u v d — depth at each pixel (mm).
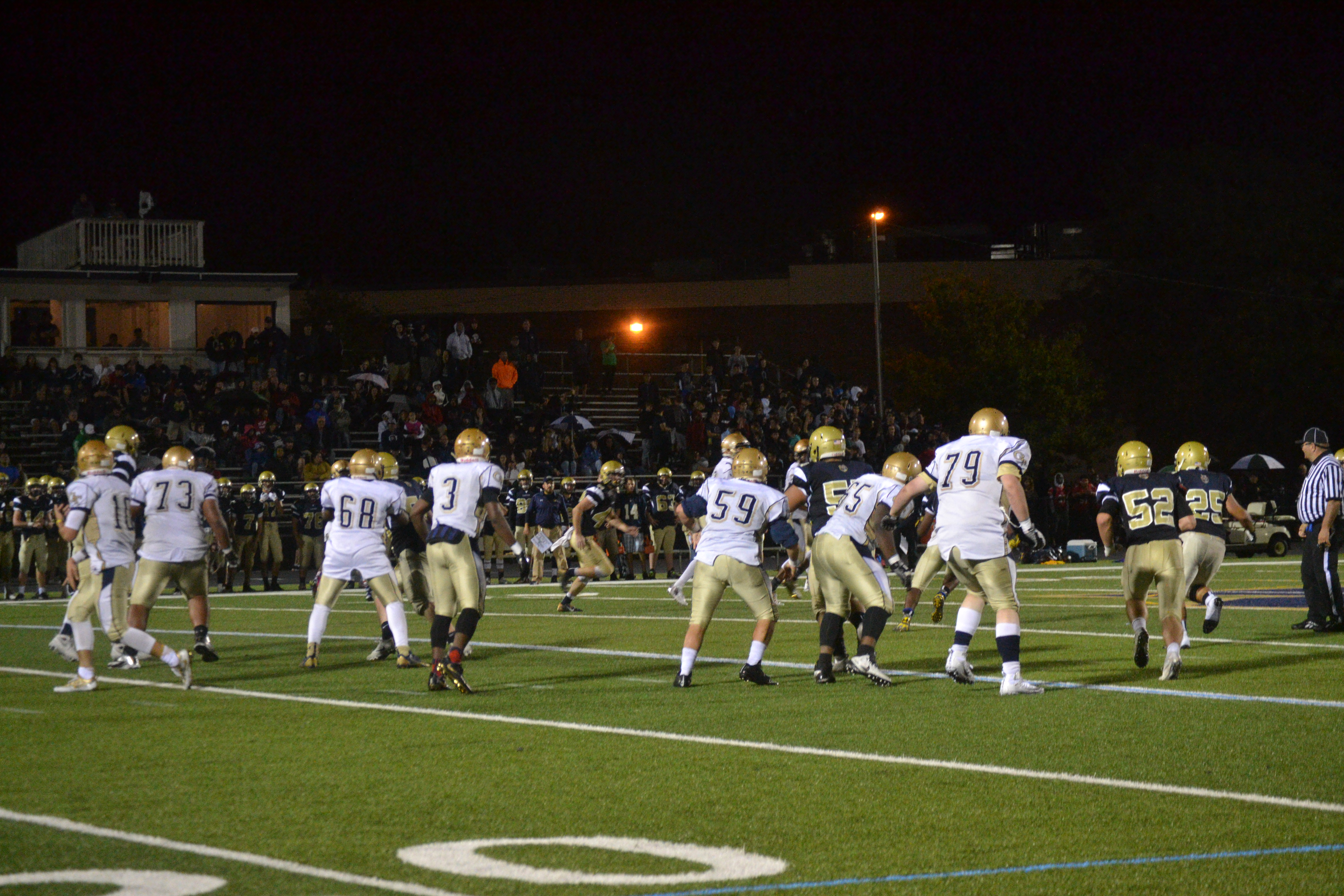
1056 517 38844
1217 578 26781
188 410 35000
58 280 39250
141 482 13828
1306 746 9117
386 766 8648
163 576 13883
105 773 8438
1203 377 54031
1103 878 6117
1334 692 11484
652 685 12375
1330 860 6391
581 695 11766
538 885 6055
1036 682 12203
